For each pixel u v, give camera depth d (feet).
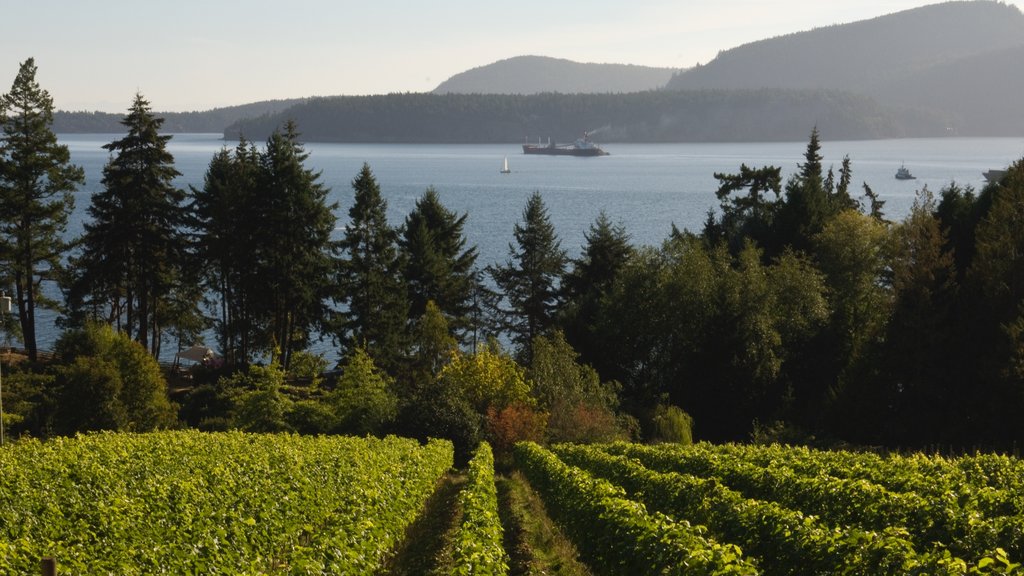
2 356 174.29
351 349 178.09
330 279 182.50
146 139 164.35
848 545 36.73
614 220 475.31
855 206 261.24
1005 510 47.78
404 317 183.11
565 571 53.52
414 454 92.27
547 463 84.23
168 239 170.50
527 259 220.64
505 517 77.97
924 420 121.80
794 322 164.45
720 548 36.73
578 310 200.03
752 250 184.96
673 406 151.02
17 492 56.49
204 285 193.77
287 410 128.77
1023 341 111.45
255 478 66.18
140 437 90.07
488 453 111.04
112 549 45.24
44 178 171.53
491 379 143.84
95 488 61.31
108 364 121.70
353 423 132.46
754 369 153.17
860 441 127.85
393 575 56.24
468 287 219.41
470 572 41.11
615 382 161.68
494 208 545.44
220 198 182.09
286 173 167.63
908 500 48.39
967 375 122.01
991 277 123.34
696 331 169.99
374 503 60.80
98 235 164.14
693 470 78.18
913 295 126.93
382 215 185.57
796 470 73.15
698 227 441.68
